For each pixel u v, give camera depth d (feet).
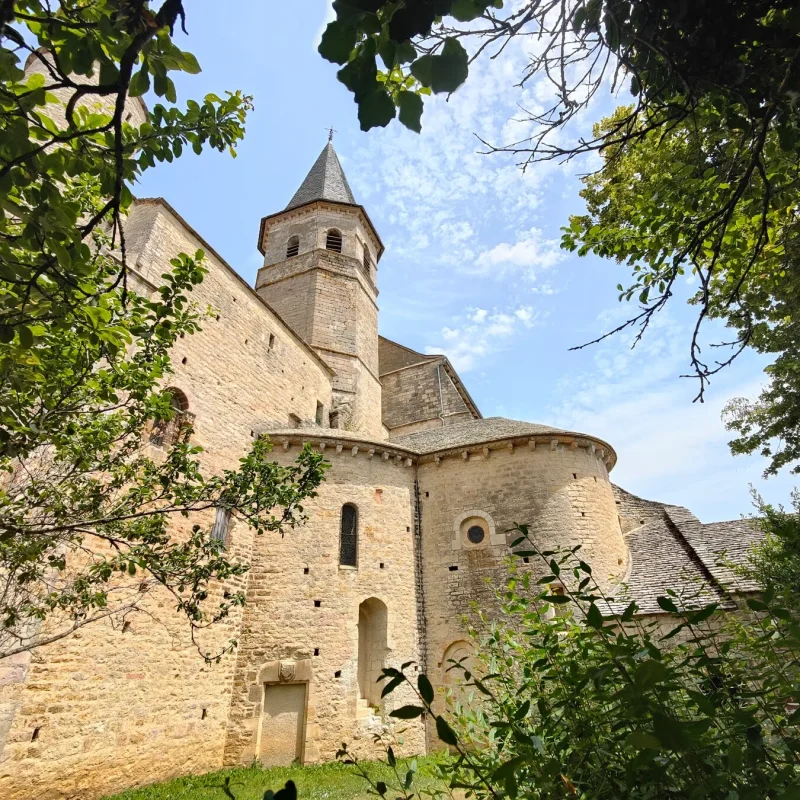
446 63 6.47
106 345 15.46
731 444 46.44
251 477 19.86
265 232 90.84
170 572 20.16
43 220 9.16
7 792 23.77
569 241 21.58
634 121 9.81
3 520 16.65
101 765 28.30
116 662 30.60
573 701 7.72
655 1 8.27
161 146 11.74
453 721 11.05
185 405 41.45
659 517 55.88
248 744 36.99
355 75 6.40
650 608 37.83
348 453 50.06
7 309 11.78
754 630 9.14
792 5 7.98
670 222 18.51
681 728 5.45
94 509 19.29
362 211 87.61
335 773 33.78
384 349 99.60
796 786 4.89
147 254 41.63
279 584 42.57
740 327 27.20
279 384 56.34
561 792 7.02
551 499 47.55
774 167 14.21
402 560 47.85
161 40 8.18
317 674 39.88
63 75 7.71
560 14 8.38
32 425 15.64
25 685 25.26
